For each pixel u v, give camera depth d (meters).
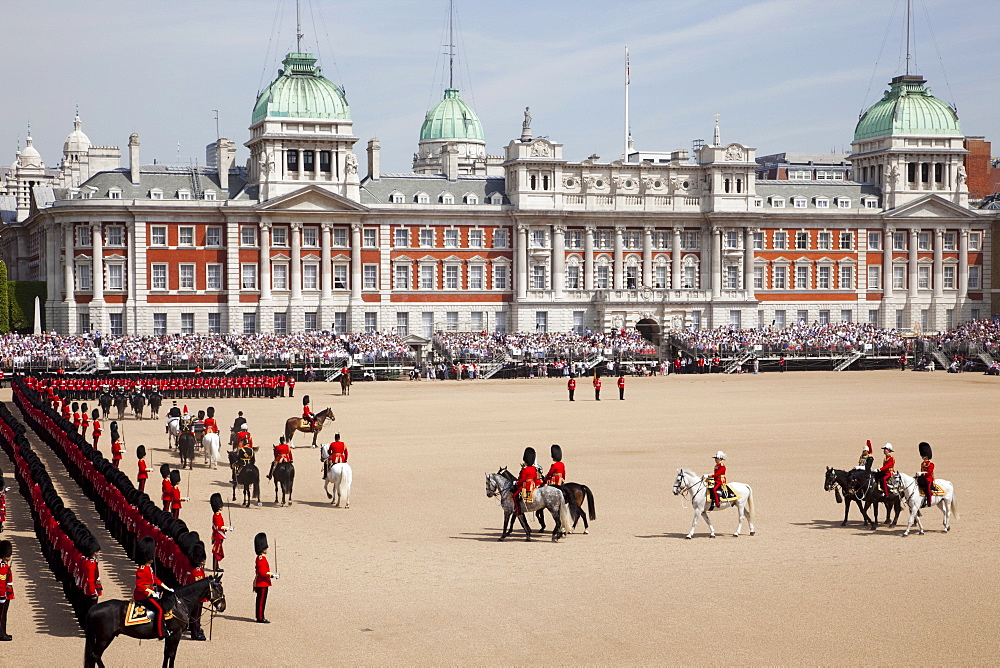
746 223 177.38
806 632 36.12
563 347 155.00
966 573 43.31
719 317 174.88
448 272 168.00
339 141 161.50
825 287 182.75
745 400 113.81
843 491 52.16
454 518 54.69
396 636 36.19
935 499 50.69
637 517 54.38
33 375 125.06
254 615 38.72
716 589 41.19
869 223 183.38
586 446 78.62
